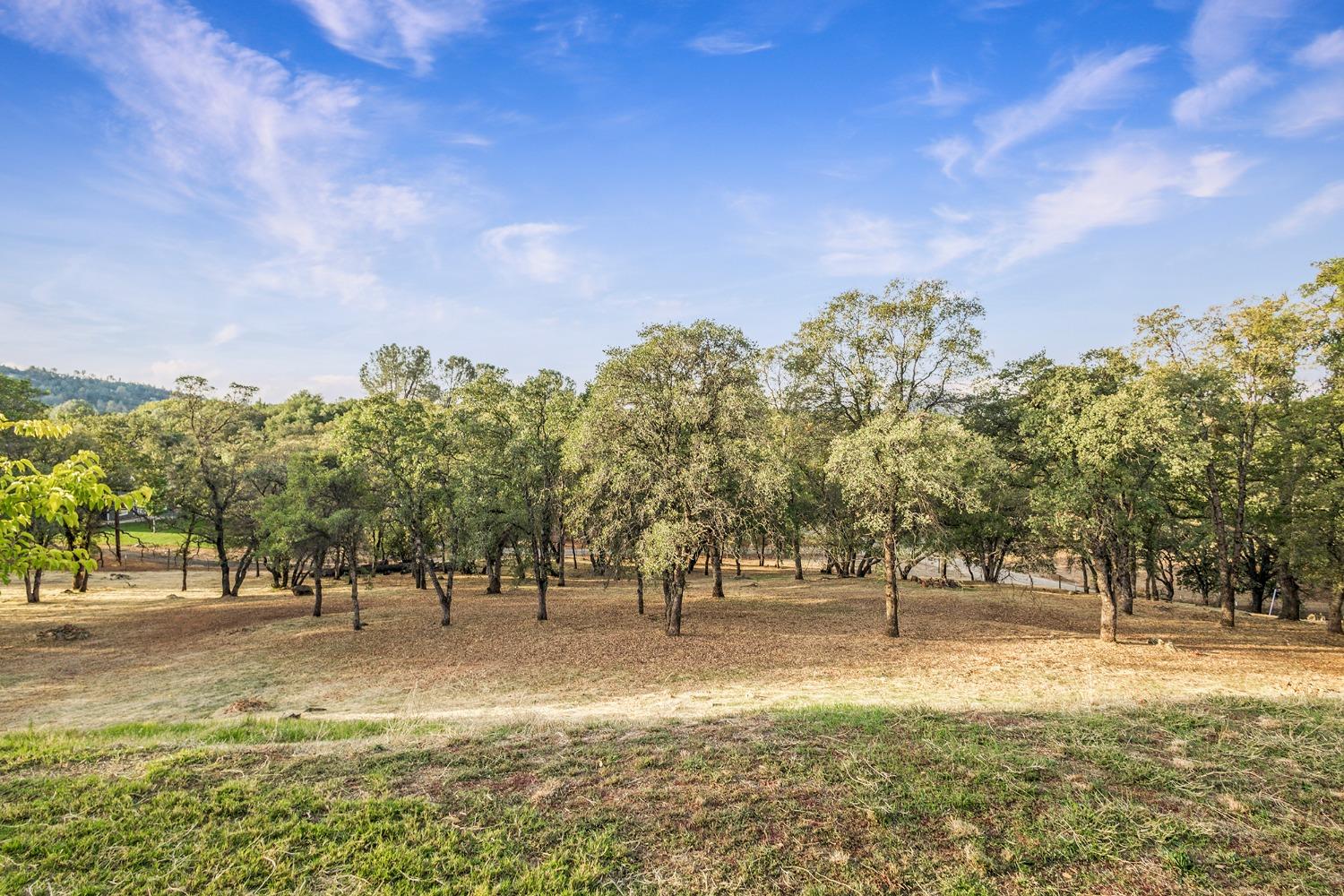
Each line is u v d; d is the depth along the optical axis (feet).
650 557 79.15
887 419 82.48
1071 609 110.32
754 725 32.96
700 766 26.61
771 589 141.38
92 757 28.35
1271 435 92.38
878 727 31.58
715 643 82.48
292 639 94.07
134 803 23.34
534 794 24.27
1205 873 18.78
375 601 132.05
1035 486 87.15
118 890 18.22
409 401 97.86
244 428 156.04
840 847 20.27
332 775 26.21
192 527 151.23
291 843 20.68
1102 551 80.79
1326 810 22.24
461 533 102.06
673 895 18.06
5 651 91.09
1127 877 18.62
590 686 62.75
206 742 32.73
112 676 75.51
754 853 19.95
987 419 111.45
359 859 19.72
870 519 85.46
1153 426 69.26
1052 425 77.82
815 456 117.60
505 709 50.72
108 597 148.05
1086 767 25.99
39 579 139.64
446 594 115.85
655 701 53.36
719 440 82.99
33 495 26.03
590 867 19.20
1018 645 79.10
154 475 153.79
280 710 57.47
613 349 84.94
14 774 26.22
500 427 111.14
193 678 73.10
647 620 102.63
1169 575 159.94
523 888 18.37
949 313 86.48
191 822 21.99
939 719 32.73
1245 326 86.53
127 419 165.89
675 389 82.64
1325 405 84.28
